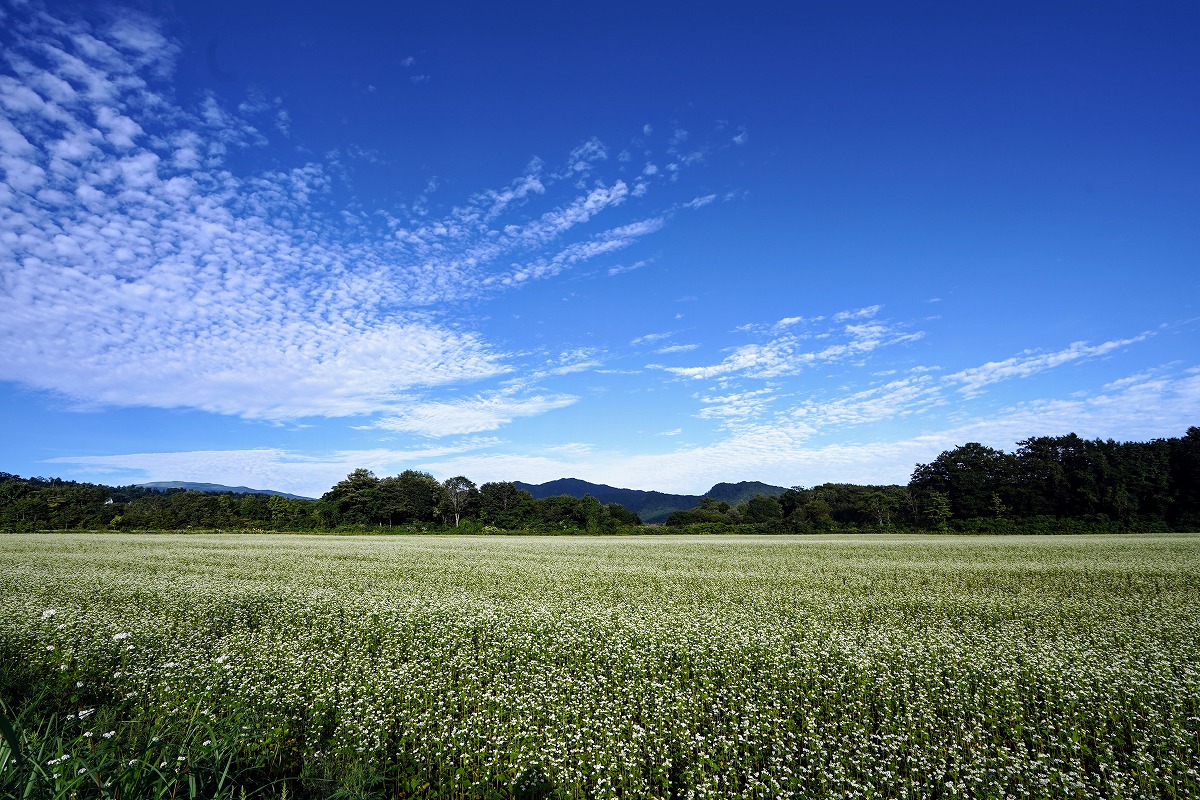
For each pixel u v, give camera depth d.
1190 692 10.27
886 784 7.41
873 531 73.19
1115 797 6.94
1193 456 69.69
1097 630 15.20
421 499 87.56
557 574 27.20
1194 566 27.97
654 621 16.12
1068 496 73.62
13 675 10.16
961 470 82.19
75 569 26.81
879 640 13.91
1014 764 7.74
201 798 5.91
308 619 16.42
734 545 47.16
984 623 16.70
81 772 5.38
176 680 10.66
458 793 7.44
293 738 8.91
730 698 10.16
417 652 12.95
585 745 8.37
